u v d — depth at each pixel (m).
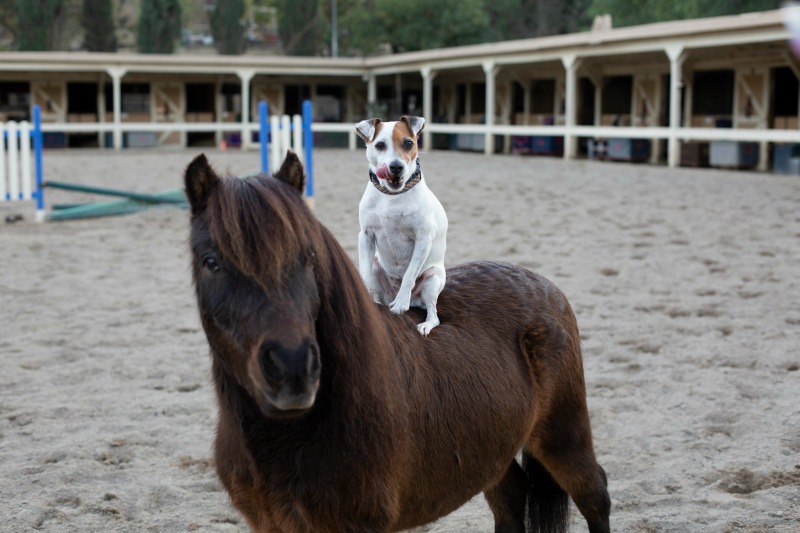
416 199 3.14
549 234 12.52
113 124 32.72
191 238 2.49
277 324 2.24
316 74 36.91
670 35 22.62
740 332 7.24
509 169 23.42
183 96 37.03
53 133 34.09
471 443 3.00
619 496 4.35
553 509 3.62
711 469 4.63
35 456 4.92
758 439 5.01
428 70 33.25
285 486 2.52
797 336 7.05
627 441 5.09
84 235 13.44
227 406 2.57
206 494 4.45
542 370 3.35
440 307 3.29
